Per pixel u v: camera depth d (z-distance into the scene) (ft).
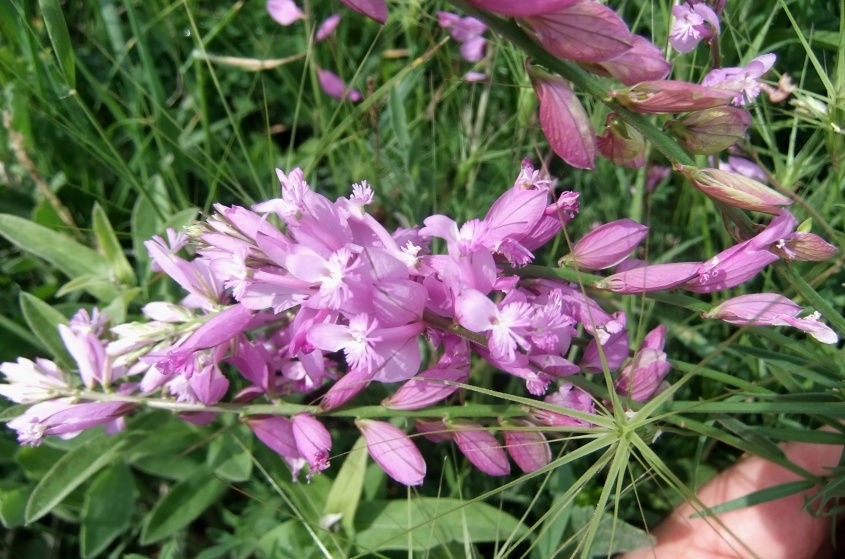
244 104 0.62
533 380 0.30
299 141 0.65
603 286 0.32
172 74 0.64
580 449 0.31
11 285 0.55
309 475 0.35
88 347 0.38
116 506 0.45
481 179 0.61
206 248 0.32
